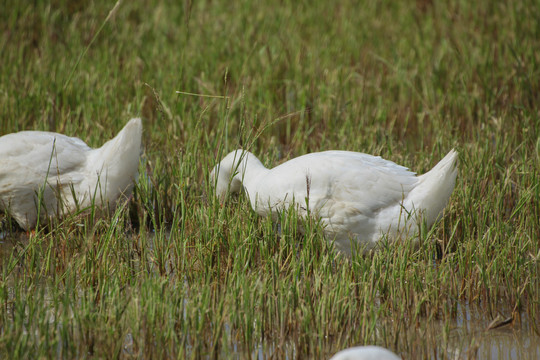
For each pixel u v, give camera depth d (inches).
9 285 370.6
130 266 390.3
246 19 805.9
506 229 397.1
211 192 430.6
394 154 501.7
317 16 848.9
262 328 325.1
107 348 303.3
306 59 709.9
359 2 899.4
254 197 427.2
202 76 631.8
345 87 650.2
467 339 329.4
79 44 729.6
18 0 802.2
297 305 335.6
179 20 820.6
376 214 390.0
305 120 606.5
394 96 660.1
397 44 764.0
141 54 692.1
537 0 780.6
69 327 321.1
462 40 746.8
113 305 324.2
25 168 420.2
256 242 398.0
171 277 388.2
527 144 518.3
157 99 466.6
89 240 389.7
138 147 426.3
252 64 687.7
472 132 559.5
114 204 442.3
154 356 306.0
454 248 424.8
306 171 396.2
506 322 340.2
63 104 592.1
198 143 506.6
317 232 394.9
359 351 249.4
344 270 351.6
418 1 876.0
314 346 309.7
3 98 583.5
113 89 623.5
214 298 337.1
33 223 443.2
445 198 384.2
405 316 344.5
